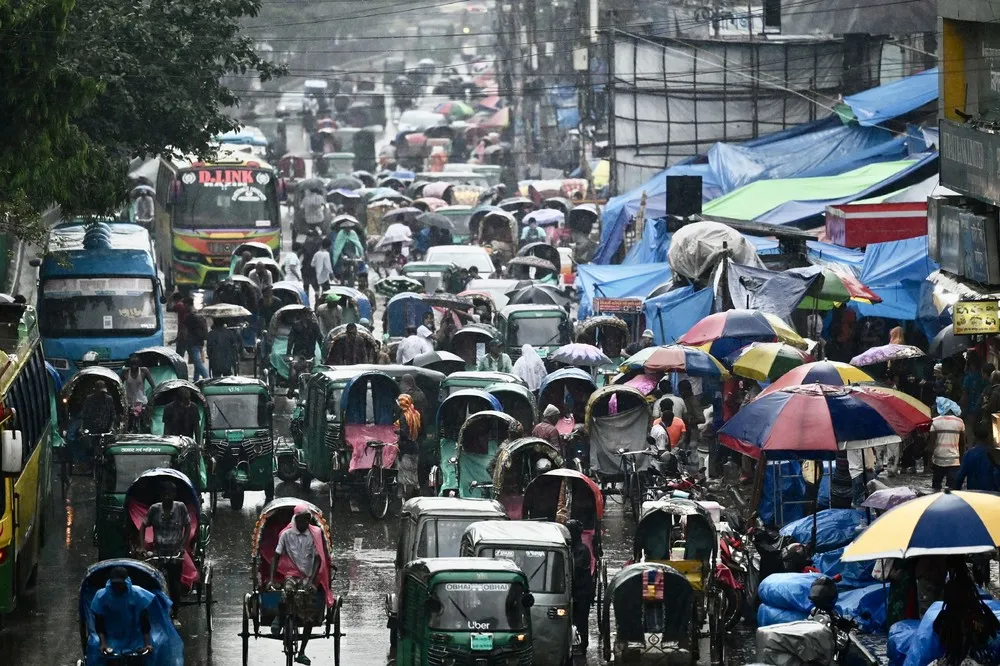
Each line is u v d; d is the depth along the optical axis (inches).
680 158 6840.6
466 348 4153.5
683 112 6811.0
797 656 1806.1
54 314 4143.7
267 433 3122.5
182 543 2252.7
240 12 4271.7
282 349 4269.2
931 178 4584.2
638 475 3009.4
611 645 2220.7
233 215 5880.9
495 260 6466.5
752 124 6811.0
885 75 6697.8
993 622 1706.4
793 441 2443.4
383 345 4052.7
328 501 3240.7
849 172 5428.2
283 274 5595.5
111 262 4239.7
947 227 3735.2
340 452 3085.6
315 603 2026.3
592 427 3161.9
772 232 4303.6
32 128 2817.4
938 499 1743.4
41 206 3080.7
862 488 2906.0
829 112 6781.5
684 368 3262.8
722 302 3735.2
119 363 4104.3
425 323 4318.4
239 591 2532.0
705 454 3612.2
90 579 1903.3
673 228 4923.7
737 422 2522.1
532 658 2017.7
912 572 1967.3
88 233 4345.5
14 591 2178.9
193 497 2342.5
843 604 2174.0
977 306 3152.1
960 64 4025.6
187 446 2694.4
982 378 3280.0
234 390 3137.3
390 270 6368.1
